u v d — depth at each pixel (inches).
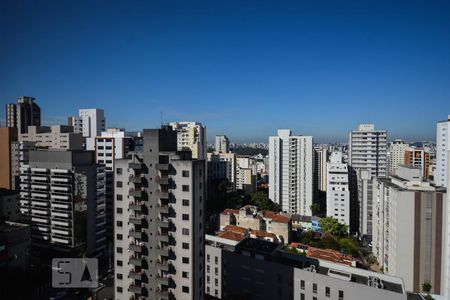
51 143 7460.6
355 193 7770.7
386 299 2827.3
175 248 2502.5
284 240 6067.9
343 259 4229.8
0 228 4296.3
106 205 5856.3
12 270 4015.8
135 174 2576.3
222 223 6628.9
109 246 5561.0
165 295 2488.9
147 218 2546.8
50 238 5167.3
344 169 6978.4
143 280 2573.8
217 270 3715.6
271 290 3316.9
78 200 5032.0
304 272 3147.1
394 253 4318.4
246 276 3486.7
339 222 6879.9
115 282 2679.6
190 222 2444.6
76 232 5014.8
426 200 3988.7
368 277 3154.5
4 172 7485.2
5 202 5861.2
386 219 4753.9
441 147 6845.5
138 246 2536.9
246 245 3720.5
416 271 4025.6
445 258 3895.2
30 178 5270.7
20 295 3932.1
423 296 3740.2
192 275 2458.2
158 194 2497.5
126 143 6565.0
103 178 5462.6
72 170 5007.4
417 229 4023.1
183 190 2458.2
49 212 5157.5
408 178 4544.8
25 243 4360.2
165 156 2527.1
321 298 3065.9
